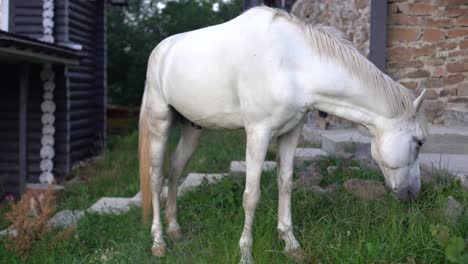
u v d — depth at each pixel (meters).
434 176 4.38
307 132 7.97
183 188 5.50
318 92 3.29
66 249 4.19
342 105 3.34
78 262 3.93
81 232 4.57
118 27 19.19
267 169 5.56
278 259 3.40
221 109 3.50
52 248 4.14
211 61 3.46
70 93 8.96
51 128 8.35
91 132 10.36
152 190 4.08
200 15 20.70
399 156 3.32
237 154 7.64
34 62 7.71
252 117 3.31
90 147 10.32
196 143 4.21
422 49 6.95
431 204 3.82
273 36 3.26
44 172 8.35
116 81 19.64
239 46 3.32
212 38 3.51
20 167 7.50
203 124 3.73
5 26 8.24
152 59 4.02
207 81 3.47
